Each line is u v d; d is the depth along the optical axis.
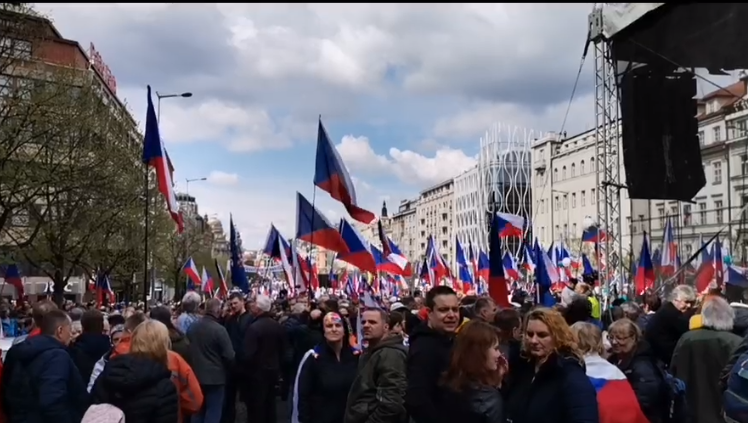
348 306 12.68
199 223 99.69
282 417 13.05
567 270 30.86
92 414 5.00
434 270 29.72
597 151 18.75
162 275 59.12
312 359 6.80
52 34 25.47
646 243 18.73
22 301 31.25
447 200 134.00
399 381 5.43
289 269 21.50
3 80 23.89
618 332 5.93
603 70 17.55
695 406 6.12
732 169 12.72
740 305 8.65
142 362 5.27
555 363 4.44
